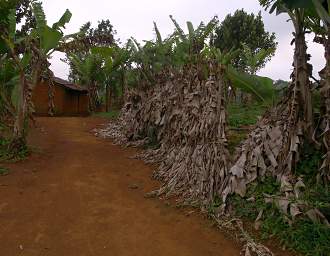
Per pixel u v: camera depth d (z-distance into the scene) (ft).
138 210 24.70
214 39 106.73
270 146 24.52
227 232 20.84
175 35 53.01
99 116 80.94
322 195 20.80
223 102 27.45
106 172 33.35
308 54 24.34
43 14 36.58
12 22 36.14
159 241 20.35
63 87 92.84
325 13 20.56
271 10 23.43
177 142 33.63
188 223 22.44
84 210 24.59
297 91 23.89
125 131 49.14
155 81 47.14
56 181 30.19
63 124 64.13
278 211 20.76
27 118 37.81
